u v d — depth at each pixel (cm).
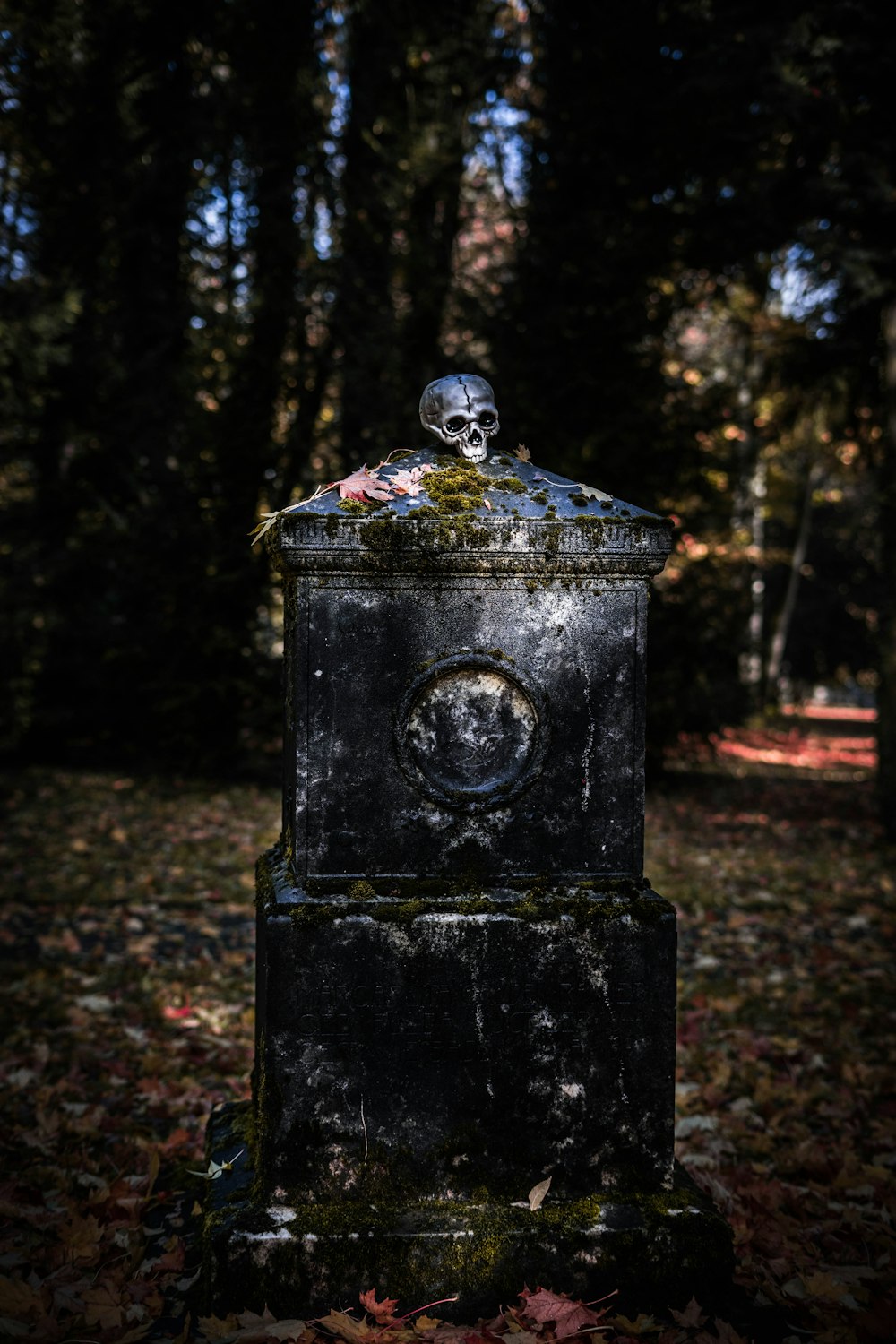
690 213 969
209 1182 254
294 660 241
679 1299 230
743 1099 375
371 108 1094
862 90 820
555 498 246
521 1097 237
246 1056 402
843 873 780
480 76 1079
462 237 1244
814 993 502
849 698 4288
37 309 984
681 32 903
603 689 244
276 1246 222
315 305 1077
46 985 471
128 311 1179
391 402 1042
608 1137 240
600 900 240
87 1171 300
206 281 1291
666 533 239
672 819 1000
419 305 1040
